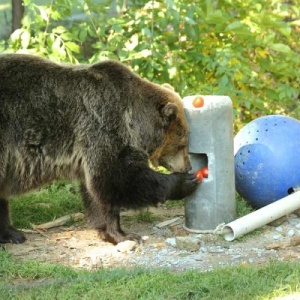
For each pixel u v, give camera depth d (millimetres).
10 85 11344
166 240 11797
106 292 9508
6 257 10914
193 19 15438
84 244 11867
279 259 10742
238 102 15672
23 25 15328
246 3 16359
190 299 9352
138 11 16141
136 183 11469
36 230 12594
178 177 11703
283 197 12531
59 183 14953
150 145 11906
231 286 9547
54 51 14898
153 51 15266
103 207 11758
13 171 11484
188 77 16297
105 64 11938
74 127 11523
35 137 11383
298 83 17766
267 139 12484
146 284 9672
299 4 18641
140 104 11789
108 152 11461
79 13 19281
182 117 11969
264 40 16172
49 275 10391
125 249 11352
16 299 9484
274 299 9031
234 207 12211
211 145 11820
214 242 11633
